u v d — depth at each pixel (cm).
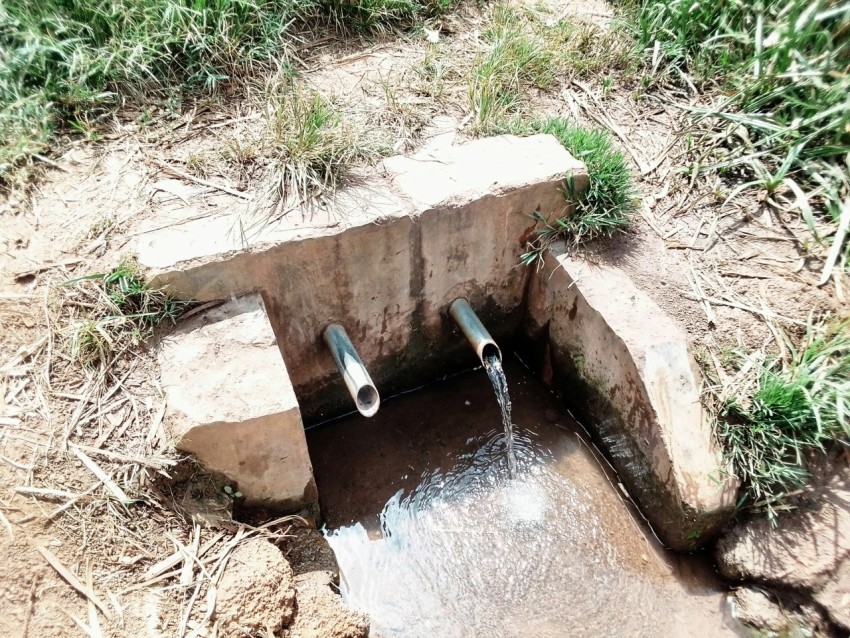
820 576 154
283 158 181
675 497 163
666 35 238
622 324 174
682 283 185
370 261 176
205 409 145
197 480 149
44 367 148
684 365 168
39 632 121
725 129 215
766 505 162
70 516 133
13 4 196
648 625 163
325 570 159
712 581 169
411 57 227
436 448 200
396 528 182
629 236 194
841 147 193
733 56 228
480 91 207
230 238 162
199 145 189
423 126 201
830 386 160
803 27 207
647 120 222
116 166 182
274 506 164
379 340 197
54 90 192
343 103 205
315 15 230
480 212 181
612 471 192
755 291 183
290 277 169
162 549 139
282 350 182
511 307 212
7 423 140
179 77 204
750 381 168
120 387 150
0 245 163
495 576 172
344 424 207
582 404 200
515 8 252
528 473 193
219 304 164
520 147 195
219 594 137
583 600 168
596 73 235
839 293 180
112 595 129
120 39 200
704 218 199
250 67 208
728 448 164
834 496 159
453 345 212
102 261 160
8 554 125
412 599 168
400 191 178
